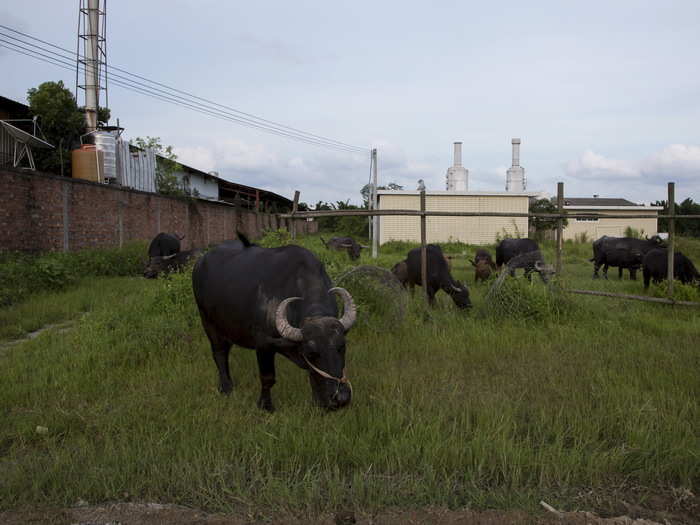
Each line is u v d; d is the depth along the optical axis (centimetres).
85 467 406
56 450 434
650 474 396
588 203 5744
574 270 2050
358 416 483
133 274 1714
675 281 1128
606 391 535
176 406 526
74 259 1489
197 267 630
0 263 1214
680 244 2441
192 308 874
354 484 376
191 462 412
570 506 363
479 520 345
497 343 752
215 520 350
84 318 862
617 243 1691
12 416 503
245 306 526
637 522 344
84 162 2164
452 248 3161
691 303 990
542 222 3672
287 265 518
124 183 2386
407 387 564
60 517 352
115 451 424
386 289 834
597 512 358
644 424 459
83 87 2623
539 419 482
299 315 490
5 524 346
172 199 2414
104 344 709
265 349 504
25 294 1129
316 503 364
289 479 387
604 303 1047
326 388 436
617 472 400
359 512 355
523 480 396
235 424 477
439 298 1156
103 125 2647
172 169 3034
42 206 1468
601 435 464
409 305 927
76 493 379
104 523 348
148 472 402
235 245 628
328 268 934
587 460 406
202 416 492
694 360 654
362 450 420
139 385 588
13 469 405
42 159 2294
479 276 1369
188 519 352
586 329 838
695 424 462
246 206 4369
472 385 577
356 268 802
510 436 456
